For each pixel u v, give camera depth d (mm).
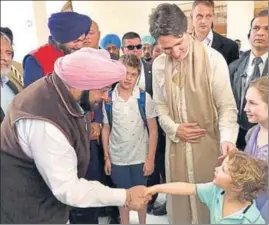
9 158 768
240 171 831
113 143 979
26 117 725
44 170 753
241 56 939
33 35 1116
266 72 887
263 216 834
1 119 818
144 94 972
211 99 933
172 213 989
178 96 950
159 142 1009
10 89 867
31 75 842
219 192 895
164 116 981
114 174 985
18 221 822
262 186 832
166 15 842
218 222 876
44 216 837
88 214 982
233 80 926
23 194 800
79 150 794
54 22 804
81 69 718
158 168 1018
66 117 742
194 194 929
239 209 858
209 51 923
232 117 922
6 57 901
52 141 725
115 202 856
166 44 883
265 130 867
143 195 920
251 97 876
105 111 953
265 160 838
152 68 962
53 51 841
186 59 919
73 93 746
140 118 979
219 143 944
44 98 739
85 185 803
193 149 963
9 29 968
